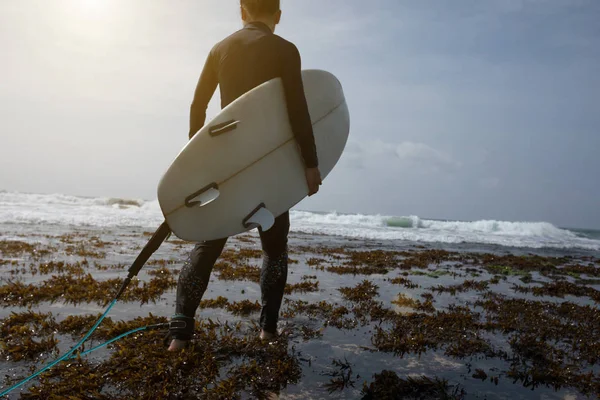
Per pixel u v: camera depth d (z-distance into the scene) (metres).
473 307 4.12
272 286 2.56
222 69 2.27
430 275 6.35
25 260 5.61
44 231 10.24
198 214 2.02
